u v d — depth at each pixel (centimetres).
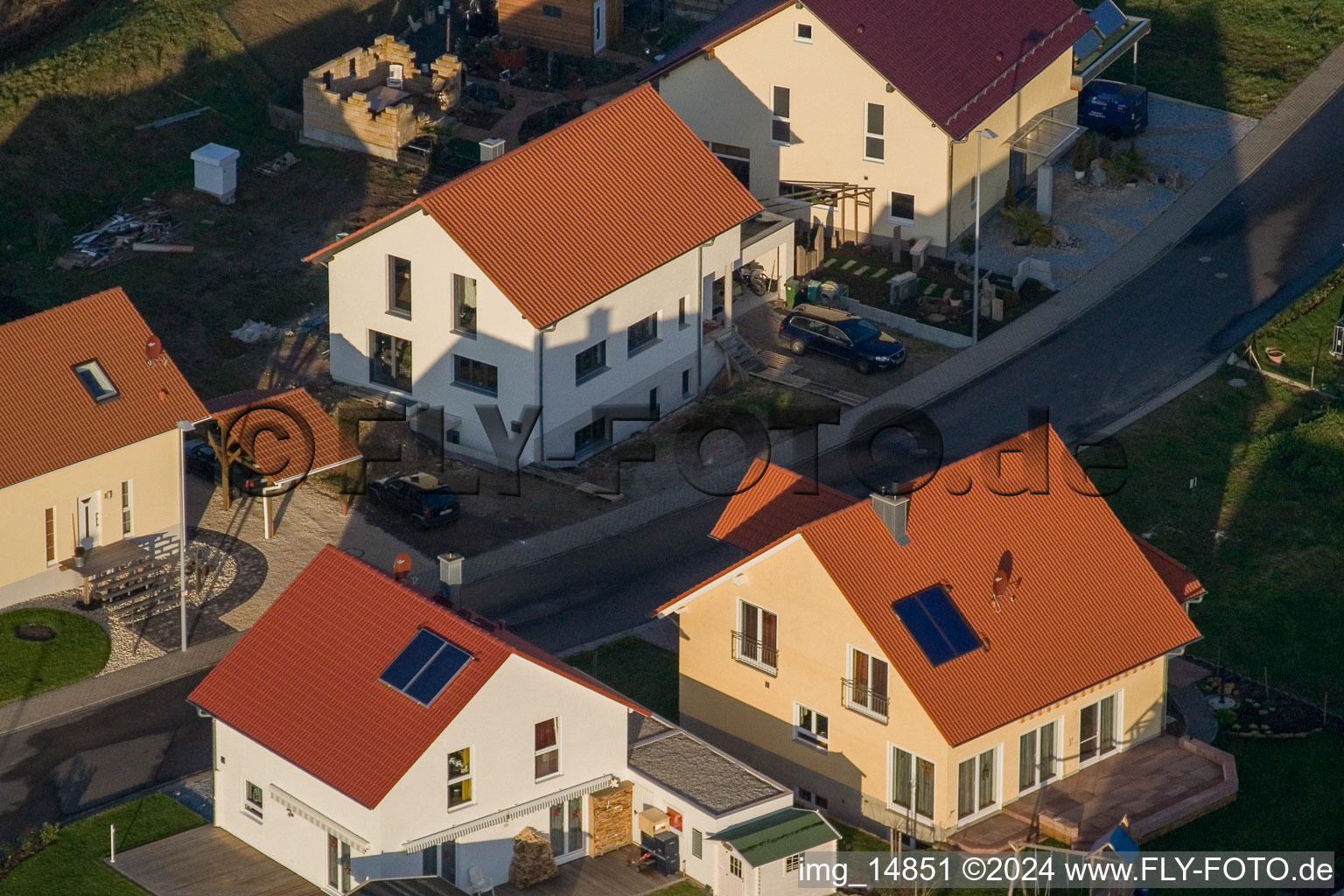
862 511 19812
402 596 19125
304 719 18700
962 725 18888
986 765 19550
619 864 19362
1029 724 19688
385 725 18300
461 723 18225
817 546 19438
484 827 18700
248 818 19425
